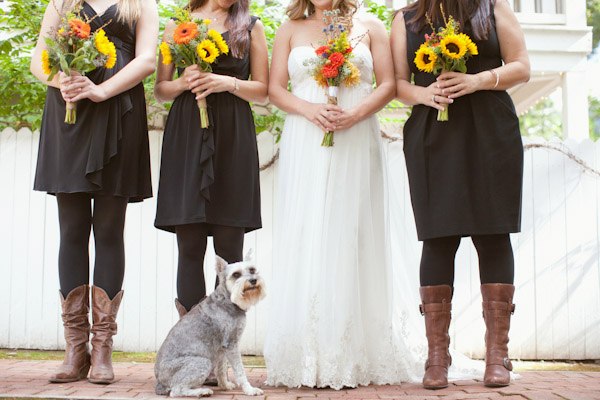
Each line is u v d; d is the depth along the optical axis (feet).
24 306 26.61
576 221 26.09
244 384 16.29
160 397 15.48
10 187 26.76
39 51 18.47
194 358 15.81
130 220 26.66
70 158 17.49
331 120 17.90
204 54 17.35
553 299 25.98
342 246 18.01
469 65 17.31
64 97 16.98
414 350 19.40
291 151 18.88
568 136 38.47
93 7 18.26
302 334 17.58
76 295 17.81
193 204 17.40
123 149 17.87
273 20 29.91
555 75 39.96
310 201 18.38
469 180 16.93
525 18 38.29
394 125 30.35
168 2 28.73
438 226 16.96
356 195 18.38
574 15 38.50
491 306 17.11
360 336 17.84
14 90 28.94
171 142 18.20
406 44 18.47
